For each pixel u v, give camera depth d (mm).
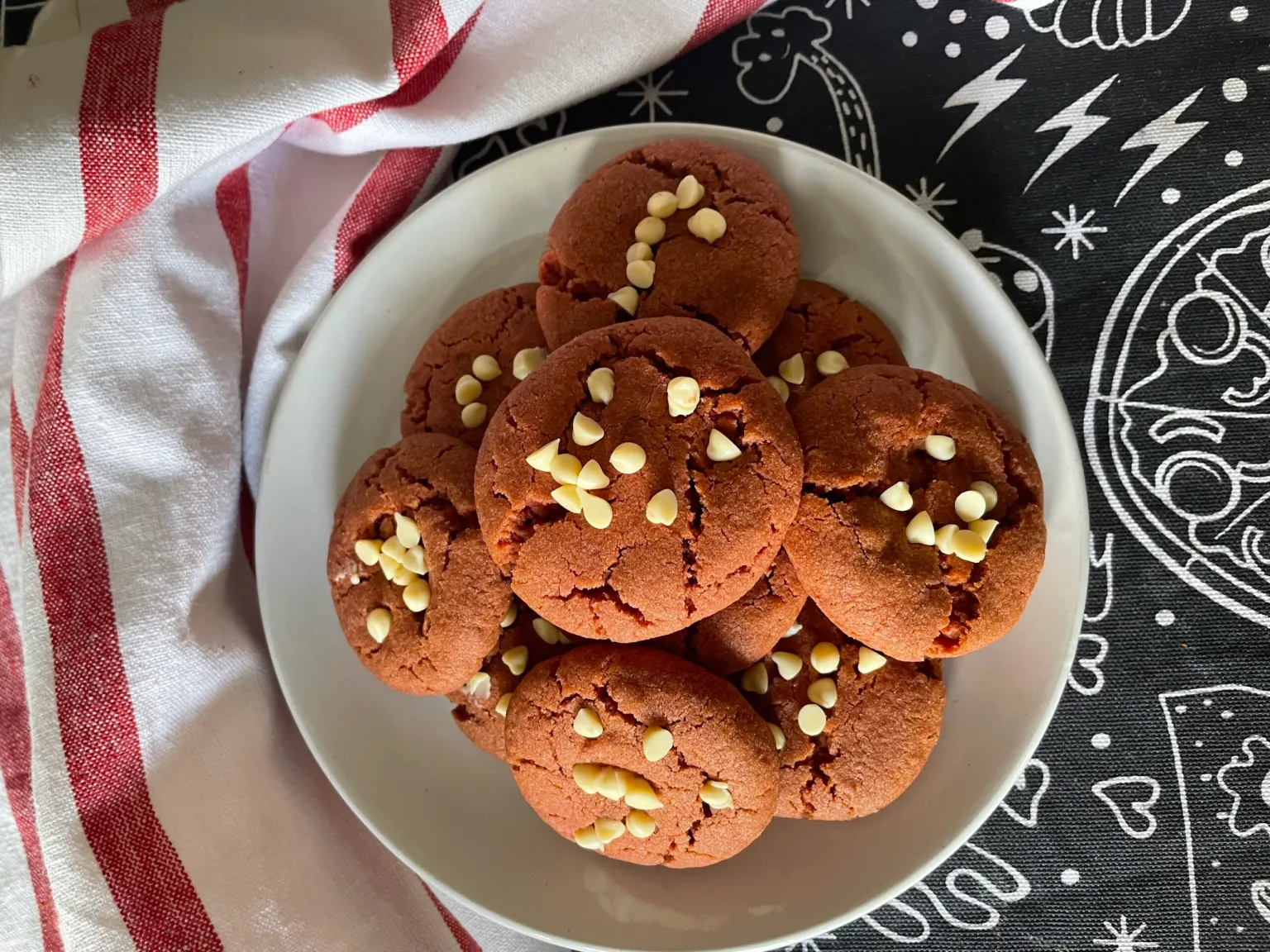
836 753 250
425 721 281
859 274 264
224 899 256
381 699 280
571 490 224
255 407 283
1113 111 271
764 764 239
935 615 230
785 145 254
